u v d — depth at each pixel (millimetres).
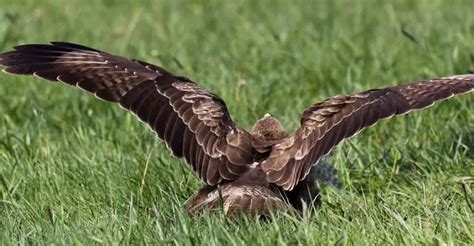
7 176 13406
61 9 24062
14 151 14336
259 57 18672
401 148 13609
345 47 19062
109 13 24188
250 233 10156
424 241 10383
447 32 19734
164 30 22375
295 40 20016
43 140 14797
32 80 17750
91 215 11836
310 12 23547
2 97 17141
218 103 10711
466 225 10867
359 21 21828
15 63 10734
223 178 10422
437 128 14289
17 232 11289
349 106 10211
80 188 12781
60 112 16438
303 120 10438
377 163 13273
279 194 10422
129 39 21312
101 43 21328
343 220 10938
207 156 10477
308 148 10266
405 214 11477
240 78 16953
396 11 23094
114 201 12195
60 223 11305
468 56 17422
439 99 9984
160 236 10586
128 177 12953
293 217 10359
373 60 17953
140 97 10641
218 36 21547
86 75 10695
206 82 17078
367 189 12773
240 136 10562
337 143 10102
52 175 13078
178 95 10664
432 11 22625
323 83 17125
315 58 18328
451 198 11852
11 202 12172
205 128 10539
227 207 10234
